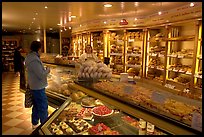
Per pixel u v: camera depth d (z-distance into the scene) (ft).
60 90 12.95
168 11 15.99
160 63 19.06
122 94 7.02
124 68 21.93
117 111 8.28
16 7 16.43
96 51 24.89
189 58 15.43
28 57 11.66
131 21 20.53
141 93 6.92
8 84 26.58
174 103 5.83
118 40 22.59
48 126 7.28
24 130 11.79
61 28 36.91
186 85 14.67
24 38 52.06
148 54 19.47
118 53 22.71
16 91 21.95
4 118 13.65
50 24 29.86
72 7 16.40
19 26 33.65
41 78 11.71
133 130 6.68
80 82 9.72
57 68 15.89
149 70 20.03
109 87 7.97
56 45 50.75
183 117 4.89
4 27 35.76
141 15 19.47
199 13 12.69
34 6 16.14
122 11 17.84
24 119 13.52
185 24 15.44
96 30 24.38
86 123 7.61
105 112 8.11
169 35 16.47
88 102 9.40
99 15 20.43
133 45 22.86
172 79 16.76
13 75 35.78
